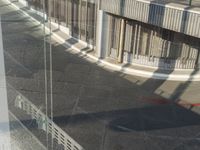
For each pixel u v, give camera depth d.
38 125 4.51
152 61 13.88
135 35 13.70
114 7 12.45
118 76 13.59
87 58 14.10
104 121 11.10
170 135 10.62
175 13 10.11
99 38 14.20
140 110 11.94
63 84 12.77
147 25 13.23
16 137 4.04
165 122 11.34
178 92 12.74
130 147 10.09
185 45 13.36
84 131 10.22
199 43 13.09
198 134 10.70
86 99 12.03
